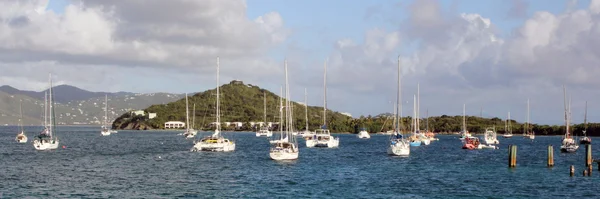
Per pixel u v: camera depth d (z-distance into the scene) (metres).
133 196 56.44
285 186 63.81
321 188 62.62
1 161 93.62
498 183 68.00
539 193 60.50
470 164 94.38
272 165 87.94
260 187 62.94
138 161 95.56
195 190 60.56
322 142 143.12
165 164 89.62
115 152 121.00
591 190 62.59
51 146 126.94
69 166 85.62
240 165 87.69
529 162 99.06
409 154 117.62
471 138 170.00
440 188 63.66
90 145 154.25
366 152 126.94
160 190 60.41
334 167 86.06
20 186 62.44
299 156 108.94
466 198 57.09
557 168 86.31
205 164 89.44
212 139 119.88
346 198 56.28
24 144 153.38
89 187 62.25
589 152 82.31
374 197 57.09
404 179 71.38
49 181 66.88
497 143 179.88
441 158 109.00
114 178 70.38
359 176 74.12
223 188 62.06
